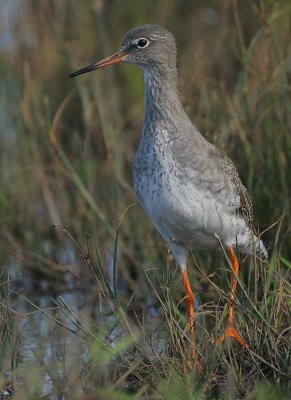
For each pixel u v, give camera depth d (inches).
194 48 702.5
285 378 378.0
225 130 527.5
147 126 434.9
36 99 627.2
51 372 394.6
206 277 430.3
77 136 624.4
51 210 575.8
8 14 721.6
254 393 370.0
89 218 561.3
